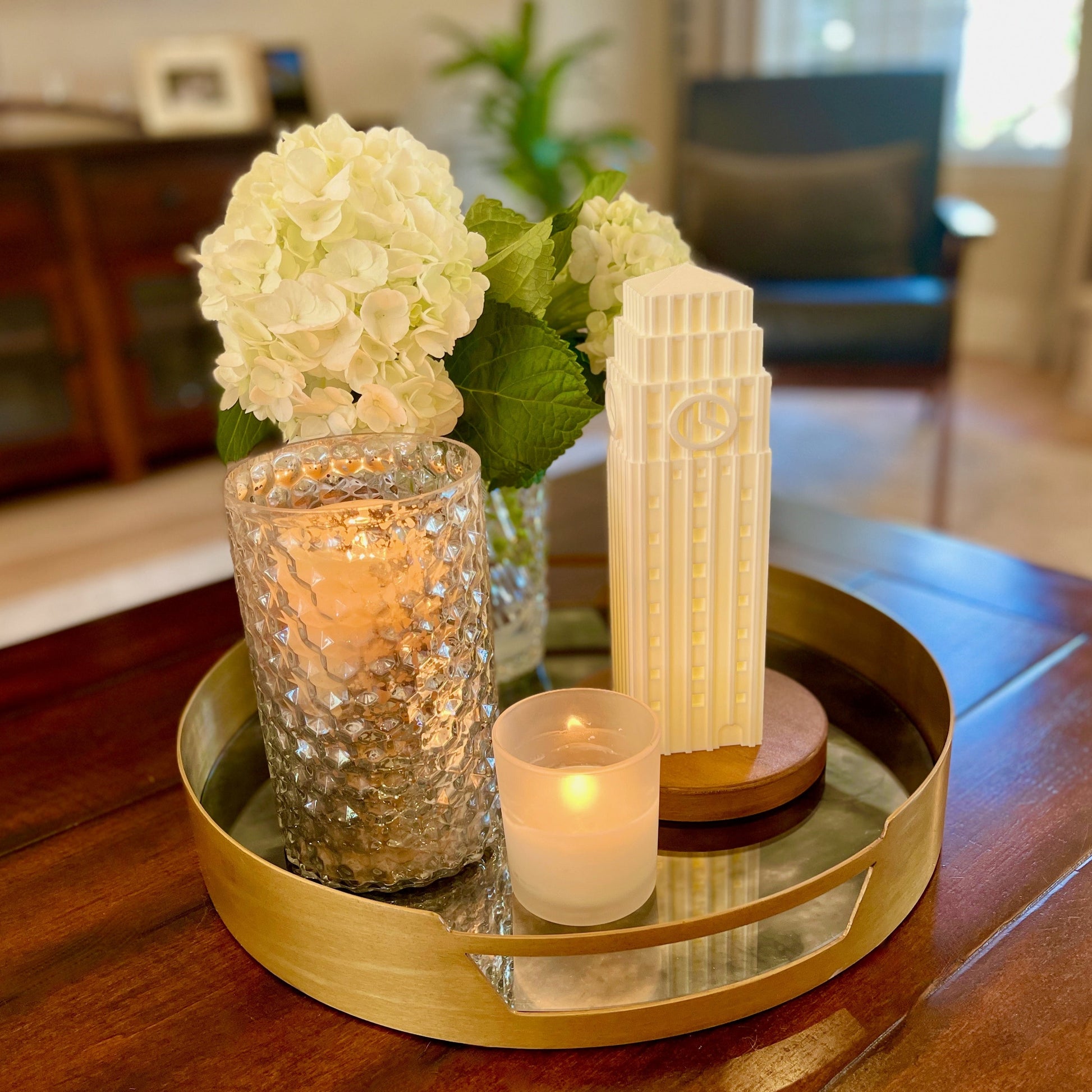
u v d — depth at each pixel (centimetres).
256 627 44
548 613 76
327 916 40
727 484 49
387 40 295
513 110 270
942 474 193
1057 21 287
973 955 43
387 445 51
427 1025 40
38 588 191
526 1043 40
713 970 42
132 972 44
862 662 65
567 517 96
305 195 45
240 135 240
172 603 83
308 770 45
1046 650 68
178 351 245
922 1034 39
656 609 51
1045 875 48
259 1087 39
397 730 44
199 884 50
